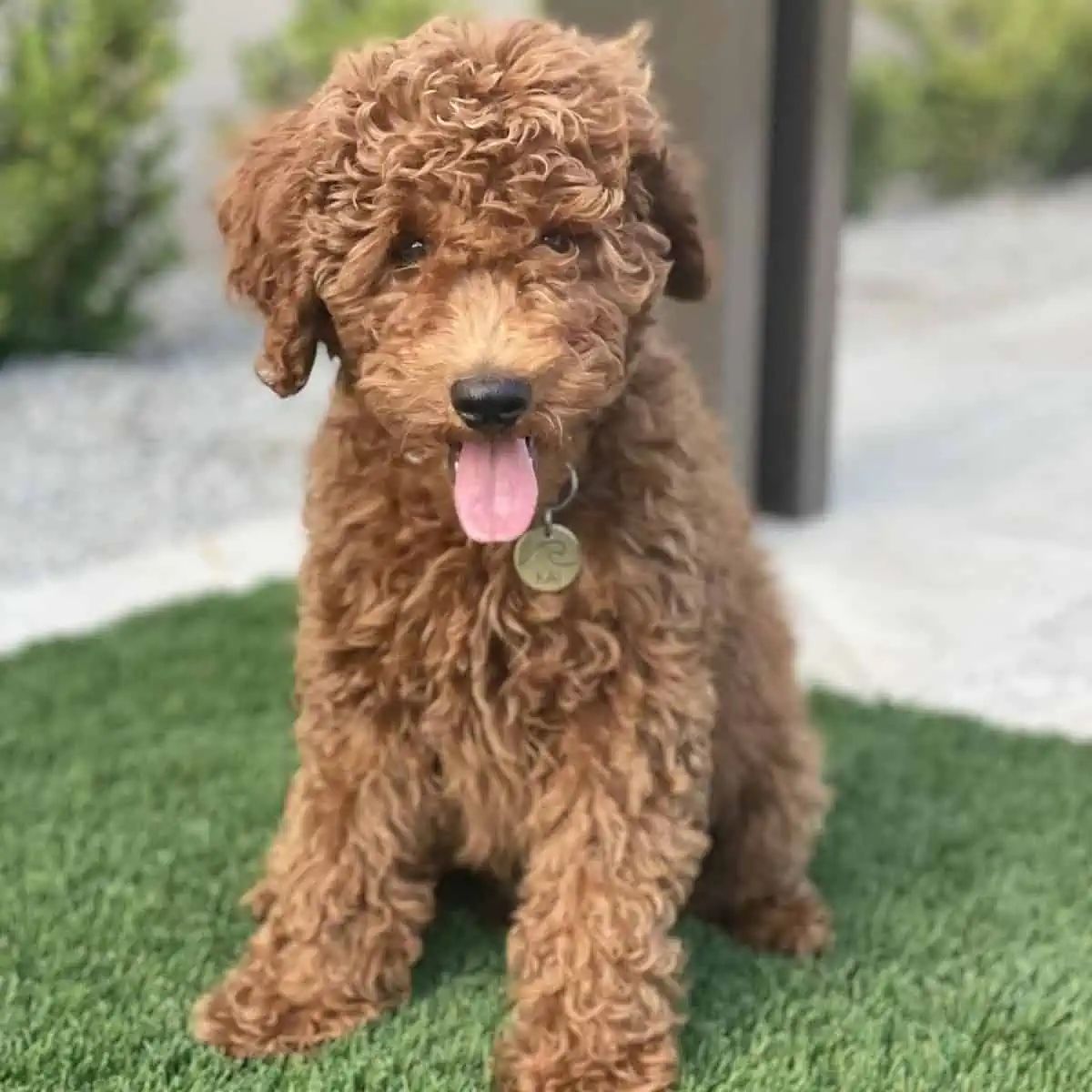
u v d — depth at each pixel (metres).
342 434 0.69
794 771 0.80
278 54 2.59
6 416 1.95
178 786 0.95
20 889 0.82
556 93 0.62
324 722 0.70
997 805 0.94
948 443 1.82
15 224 2.05
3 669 1.12
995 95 4.04
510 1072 0.67
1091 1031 0.70
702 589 0.69
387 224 0.61
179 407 2.03
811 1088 0.66
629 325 0.66
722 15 1.29
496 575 0.65
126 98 2.16
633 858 0.67
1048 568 1.39
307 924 0.71
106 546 1.52
